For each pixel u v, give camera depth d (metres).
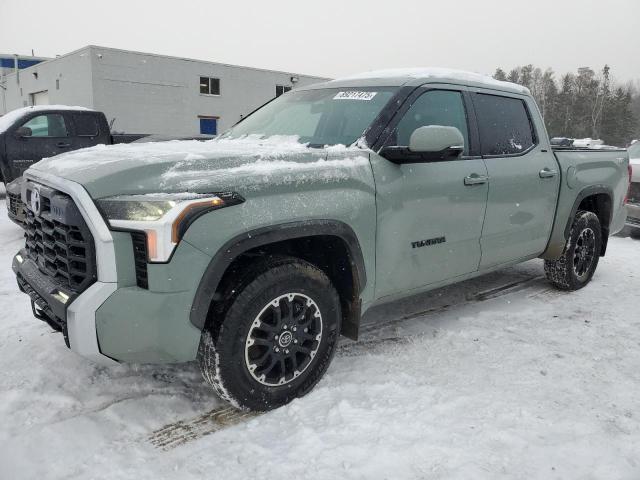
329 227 2.76
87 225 2.30
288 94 4.30
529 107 4.35
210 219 2.38
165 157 2.53
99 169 2.41
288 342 2.75
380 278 3.11
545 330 3.92
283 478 2.23
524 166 4.03
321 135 3.42
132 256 2.32
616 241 7.71
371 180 3.00
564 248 4.70
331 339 2.95
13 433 2.53
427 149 2.91
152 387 3.00
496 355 3.46
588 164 4.74
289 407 2.77
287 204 2.62
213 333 2.54
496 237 3.87
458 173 3.47
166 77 29.23
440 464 2.31
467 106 3.76
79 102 28.03
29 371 3.12
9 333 3.69
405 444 2.46
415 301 4.57
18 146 9.28
